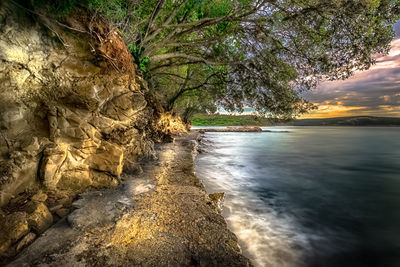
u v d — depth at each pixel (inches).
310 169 519.2
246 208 245.3
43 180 143.7
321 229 205.3
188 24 389.7
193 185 212.5
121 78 193.0
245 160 597.9
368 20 287.3
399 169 533.0
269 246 169.8
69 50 139.3
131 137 254.8
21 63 119.4
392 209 263.3
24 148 129.2
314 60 383.2
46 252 95.2
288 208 255.9
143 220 131.6
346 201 291.9
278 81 470.0
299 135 1899.6
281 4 351.3
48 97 143.9
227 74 561.9
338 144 1165.1
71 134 160.1
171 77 781.3
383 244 181.0
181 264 96.1
